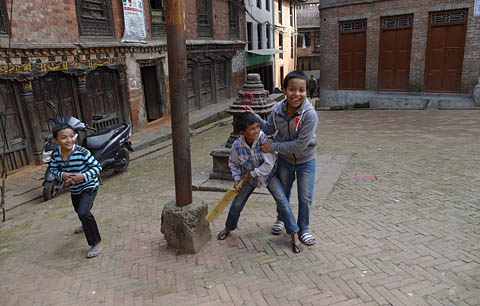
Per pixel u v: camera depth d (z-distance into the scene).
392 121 10.95
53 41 8.39
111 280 3.41
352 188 5.32
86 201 3.89
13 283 3.51
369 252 3.54
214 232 4.21
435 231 3.86
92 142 6.86
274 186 3.60
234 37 18.61
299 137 3.28
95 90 9.94
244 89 5.78
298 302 2.89
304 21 34.91
